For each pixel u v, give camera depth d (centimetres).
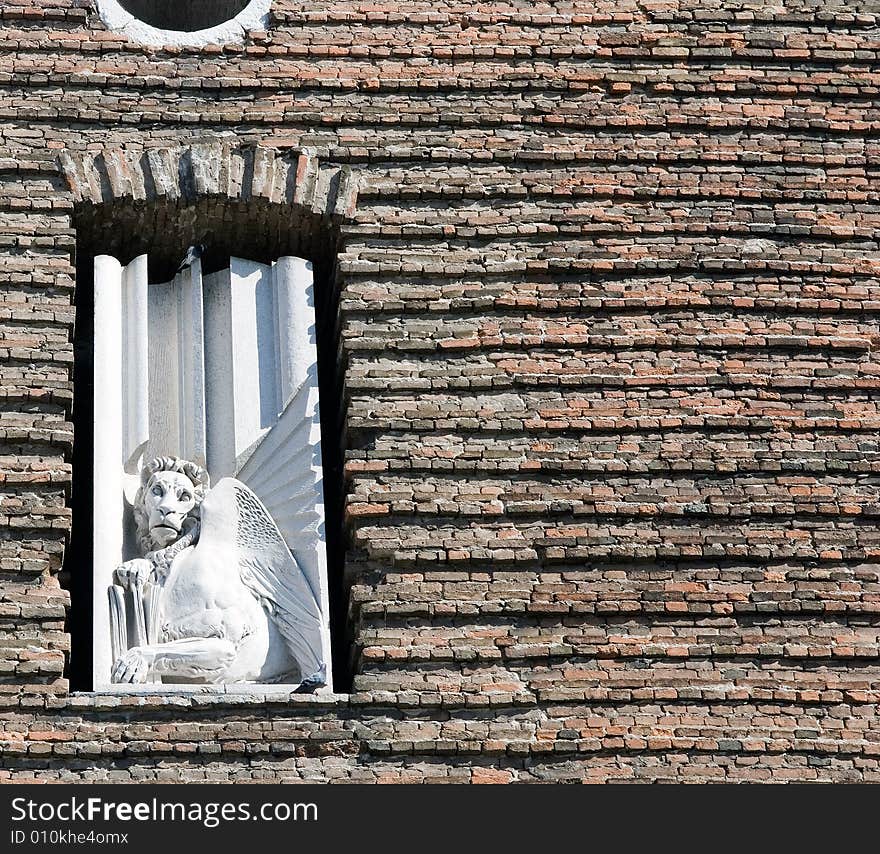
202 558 6869
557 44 7700
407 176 7444
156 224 7444
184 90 7525
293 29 7662
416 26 7706
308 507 6994
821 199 7519
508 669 6644
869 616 6794
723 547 6862
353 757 6469
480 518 6881
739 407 7112
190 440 7175
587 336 7194
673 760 6519
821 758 6550
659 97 7662
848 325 7312
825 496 6975
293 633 6788
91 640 6900
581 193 7450
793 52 7756
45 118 7444
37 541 6769
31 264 7200
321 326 7519
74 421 7294
